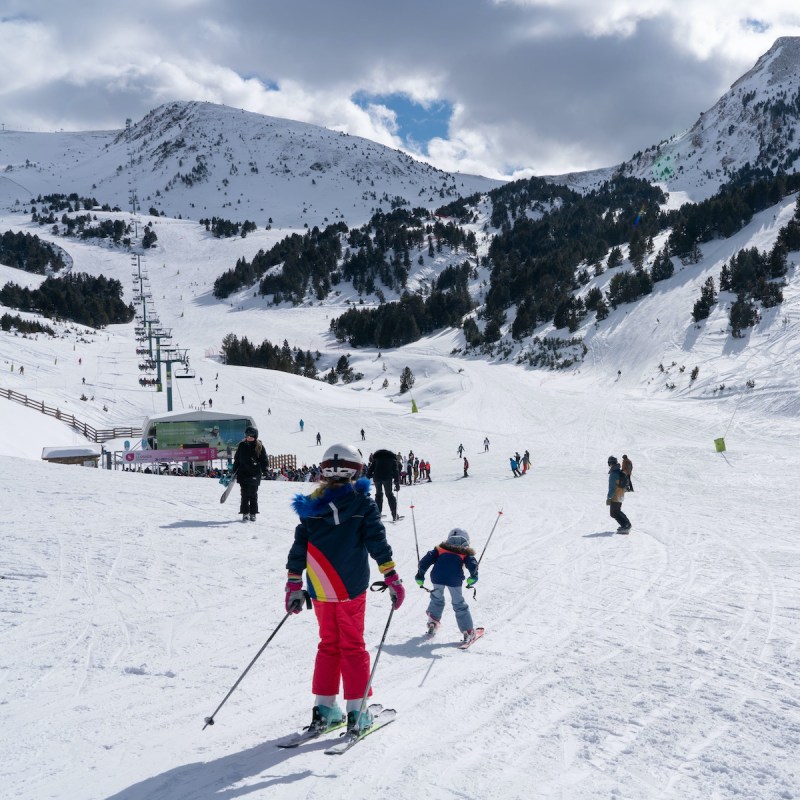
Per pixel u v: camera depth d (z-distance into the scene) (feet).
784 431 182.60
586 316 443.73
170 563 28.04
